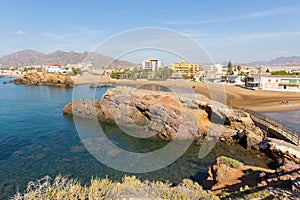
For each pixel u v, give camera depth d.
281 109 28.48
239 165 10.02
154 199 5.45
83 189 5.51
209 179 10.04
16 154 13.70
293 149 12.37
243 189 7.09
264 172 8.68
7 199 8.98
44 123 21.27
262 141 14.88
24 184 10.18
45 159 12.85
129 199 5.34
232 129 17.59
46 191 5.06
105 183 6.02
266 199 5.79
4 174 11.15
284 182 6.62
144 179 9.87
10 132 18.39
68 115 24.61
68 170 11.33
